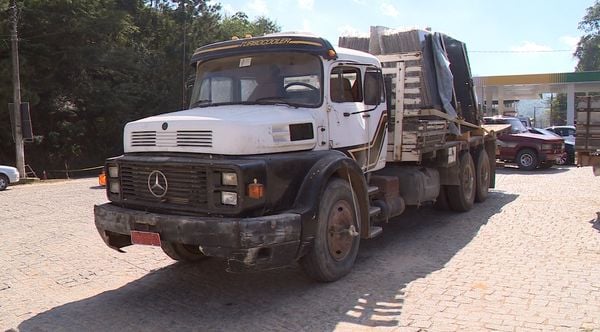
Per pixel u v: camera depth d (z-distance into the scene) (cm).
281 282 616
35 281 646
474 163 1119
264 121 547
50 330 496
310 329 481
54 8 2664
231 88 661
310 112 612
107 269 689
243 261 500
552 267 641
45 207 1219
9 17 2373
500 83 3903
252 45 655
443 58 962
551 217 955
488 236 821
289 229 523
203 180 522
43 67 2753
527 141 1934
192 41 3469
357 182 642
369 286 591
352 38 948
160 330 490
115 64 3022
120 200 585
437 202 1039
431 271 641
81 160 3130
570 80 3766
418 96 841
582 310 501
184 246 675
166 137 558
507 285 579
